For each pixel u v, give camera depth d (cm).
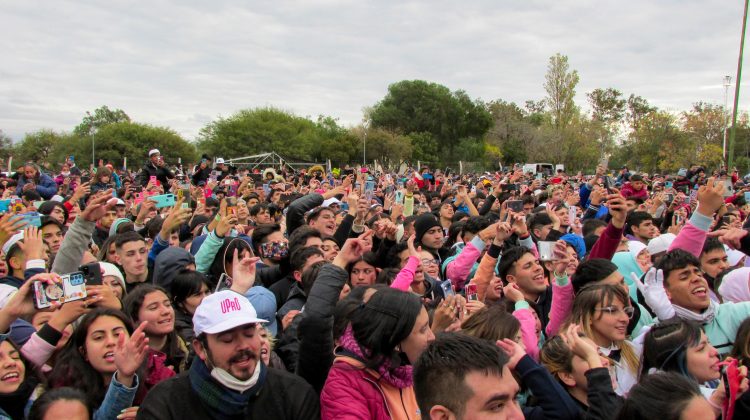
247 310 281
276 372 301
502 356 238
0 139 7000
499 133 7412
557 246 455
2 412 334
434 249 702
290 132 7038
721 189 510
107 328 346
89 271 383
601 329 387
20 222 475
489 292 527
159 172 1520
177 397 278
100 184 1341
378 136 6469
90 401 316
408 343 294
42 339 345
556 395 302
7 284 475
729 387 304
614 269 461
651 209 1194
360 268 536
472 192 1575
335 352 329
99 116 10169
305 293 494
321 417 294
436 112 7369
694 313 433
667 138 4891
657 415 259
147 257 604
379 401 291
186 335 433
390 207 1176
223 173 2006
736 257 640
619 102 8300
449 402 229
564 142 6375
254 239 674
